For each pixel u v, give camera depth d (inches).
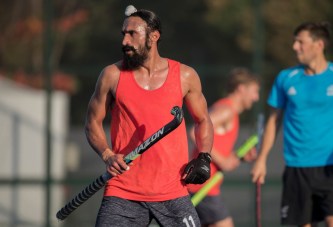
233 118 976.9
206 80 1513.3
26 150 1582.2
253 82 984.3
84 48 1729.8
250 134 1492.4
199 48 1738.4
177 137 689.6
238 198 1526.8
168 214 689.6
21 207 1534.2
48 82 1471.5
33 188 1533.0
